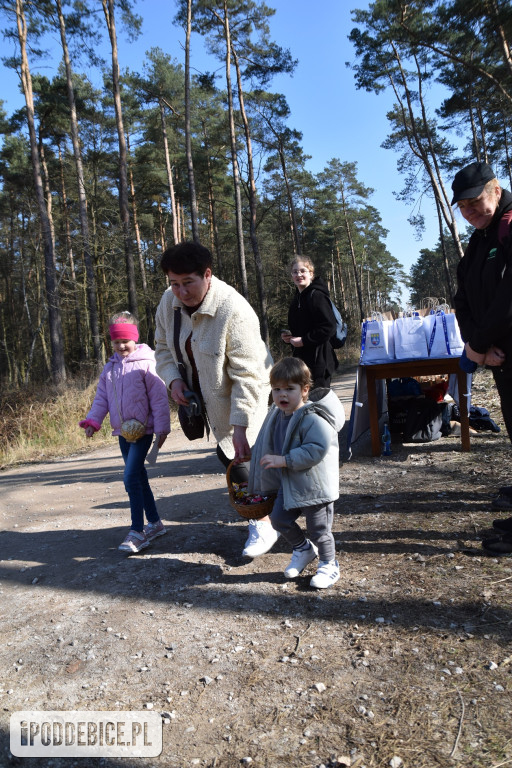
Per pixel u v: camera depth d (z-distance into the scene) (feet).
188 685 7.66
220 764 6.19
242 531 13.43
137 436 12.45
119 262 87.92
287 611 9.32
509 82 67.36
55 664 8.55
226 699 7.27
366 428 20.01
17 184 109.50
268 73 83.46
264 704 7.07
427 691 6.91
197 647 8.56
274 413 10.44
